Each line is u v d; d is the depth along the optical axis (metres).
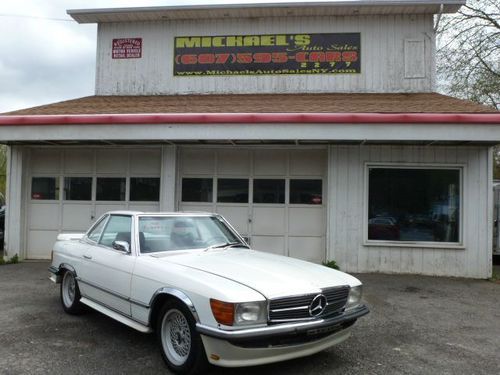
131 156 11.26
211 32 12.65
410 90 12.05
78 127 9.67
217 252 5.27
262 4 11.96
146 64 12.86
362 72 12.18
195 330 3.99
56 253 6.71
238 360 3.85
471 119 8.57
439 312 6.86
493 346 5.31
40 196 11.54
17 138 9.86
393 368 4.54
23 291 7.81
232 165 10.93
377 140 9.08
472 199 9.86
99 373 4.29
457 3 11.59
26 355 4.73
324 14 12.24
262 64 12.45
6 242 11.13
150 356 4.74
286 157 10.80
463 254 9.82
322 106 10.06
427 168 10.05
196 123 9.24
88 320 6.03
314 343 4.20
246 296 3.87
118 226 5.64
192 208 10.99
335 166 10.18
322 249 10.63
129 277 4.89
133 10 12.38
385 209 10.11
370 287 8.54
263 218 10.82
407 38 12.12
